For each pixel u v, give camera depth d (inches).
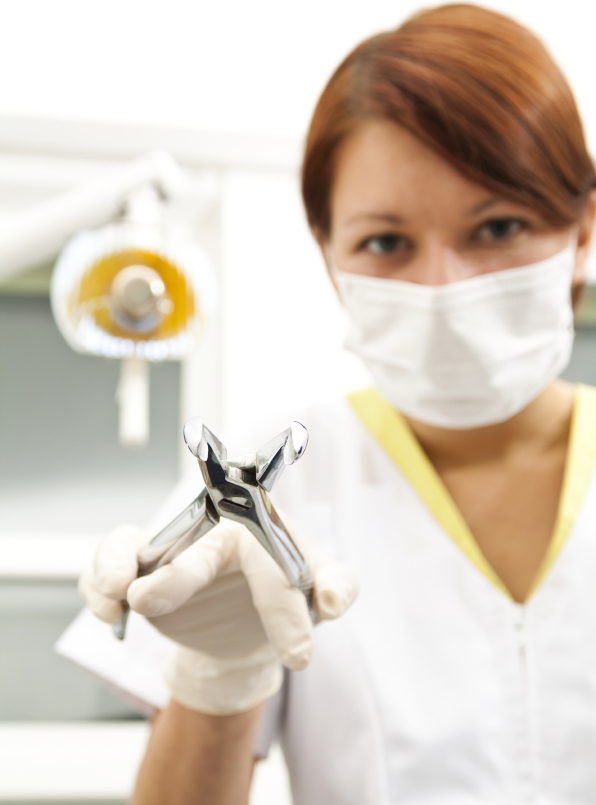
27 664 42.9
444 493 28.7
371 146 24.3
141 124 45.5
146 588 14.3
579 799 24.7
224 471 12.1
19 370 47.3
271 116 47.3
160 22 47.1
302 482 30.4
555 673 25.7
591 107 50.1
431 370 25.7
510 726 25.4
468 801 24.7
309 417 32.0
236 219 47.3
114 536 15.9
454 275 25.0
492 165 23.3
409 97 23.2
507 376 25.6
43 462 46.8
